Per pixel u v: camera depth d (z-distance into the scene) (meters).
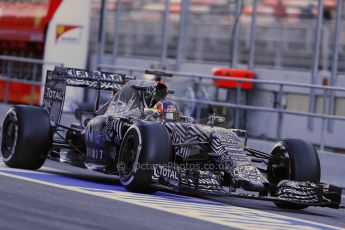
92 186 32.97
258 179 29.81
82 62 74.75
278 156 33.84
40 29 81.69
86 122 38.34
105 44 78.25
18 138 36.53
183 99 58.97
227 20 71.31
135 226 23.48
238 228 25.12
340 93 54.22
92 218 24.08
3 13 87.50
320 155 48.78
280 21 69.38
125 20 76.56
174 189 30.34
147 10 75.44
